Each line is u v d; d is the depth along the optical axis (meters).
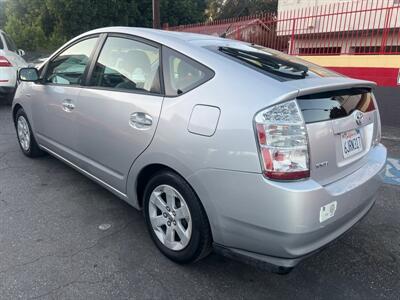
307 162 2.09
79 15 25.72
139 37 2.99
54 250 2.82
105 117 3.04
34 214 3.36
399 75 6.89
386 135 6.42
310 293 2.48
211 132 2.24
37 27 24.72
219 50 2.67
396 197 3.94
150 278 2.55
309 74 2.52
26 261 2.67
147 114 2.65
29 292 2.37
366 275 2.68
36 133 4.34
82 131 3.37
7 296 2.32
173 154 2.45
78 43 3.69
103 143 3.12
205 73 2.45
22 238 2.96
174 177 2.51
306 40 9.65
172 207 2.62
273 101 2.08
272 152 2.04
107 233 3.09
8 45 8.48
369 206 2.76
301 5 12.81
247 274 2.64
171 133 2.46
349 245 3.04
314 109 2.20
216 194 2.25
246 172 2.11
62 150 3.82
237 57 2.57
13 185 3.95
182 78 2.56
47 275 2.53
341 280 2.62
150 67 2.81
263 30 9.96
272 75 2.31
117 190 3.13
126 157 2.88
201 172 2.29
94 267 2.64
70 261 2.70
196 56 2.55
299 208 2.01
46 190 3.85
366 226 3.34
